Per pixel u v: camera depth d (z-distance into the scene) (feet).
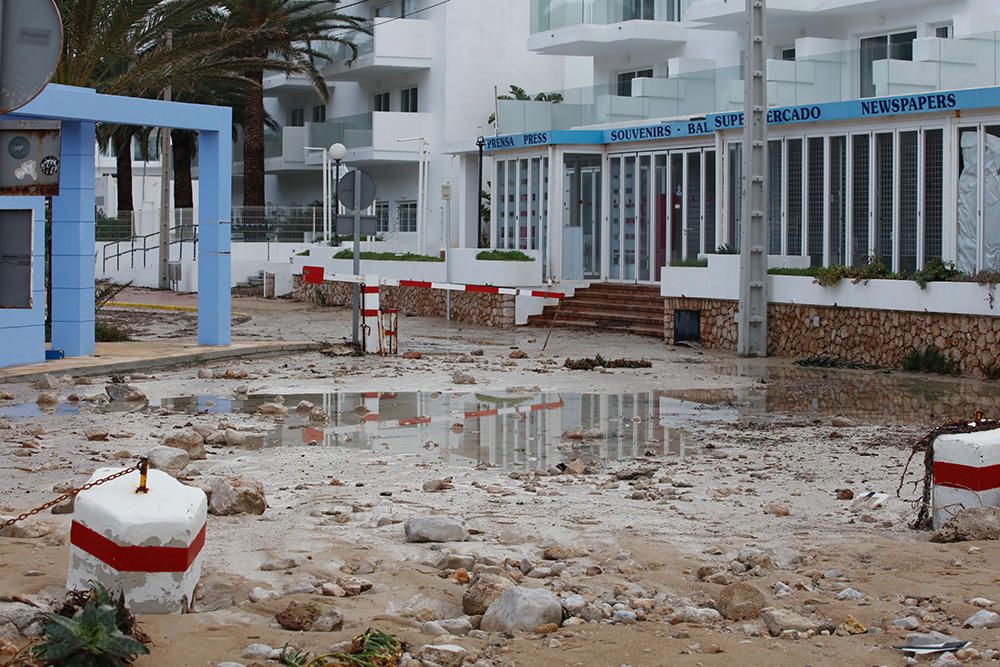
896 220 80.18
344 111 181.98
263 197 167.94
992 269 74.43
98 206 233.35
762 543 28.25
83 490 21.40
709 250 98.43
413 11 165.89
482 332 97.50
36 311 64.90
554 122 116.37
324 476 37.06
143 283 166.81
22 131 26.53
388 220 170.40
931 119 77.82
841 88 88.58
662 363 75.00
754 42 80.89
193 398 55.88
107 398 53.93
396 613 21.94
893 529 29.89
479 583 22.61
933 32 96.89
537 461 40.60
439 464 39.60
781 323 80.74
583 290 106.52
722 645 20.11
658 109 107.04
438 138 160.45
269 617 21.35
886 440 45.21
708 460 40.86
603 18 123.85
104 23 83.15
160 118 70.59
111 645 17.51
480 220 122.93
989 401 57.47
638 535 29.01
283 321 106.63
